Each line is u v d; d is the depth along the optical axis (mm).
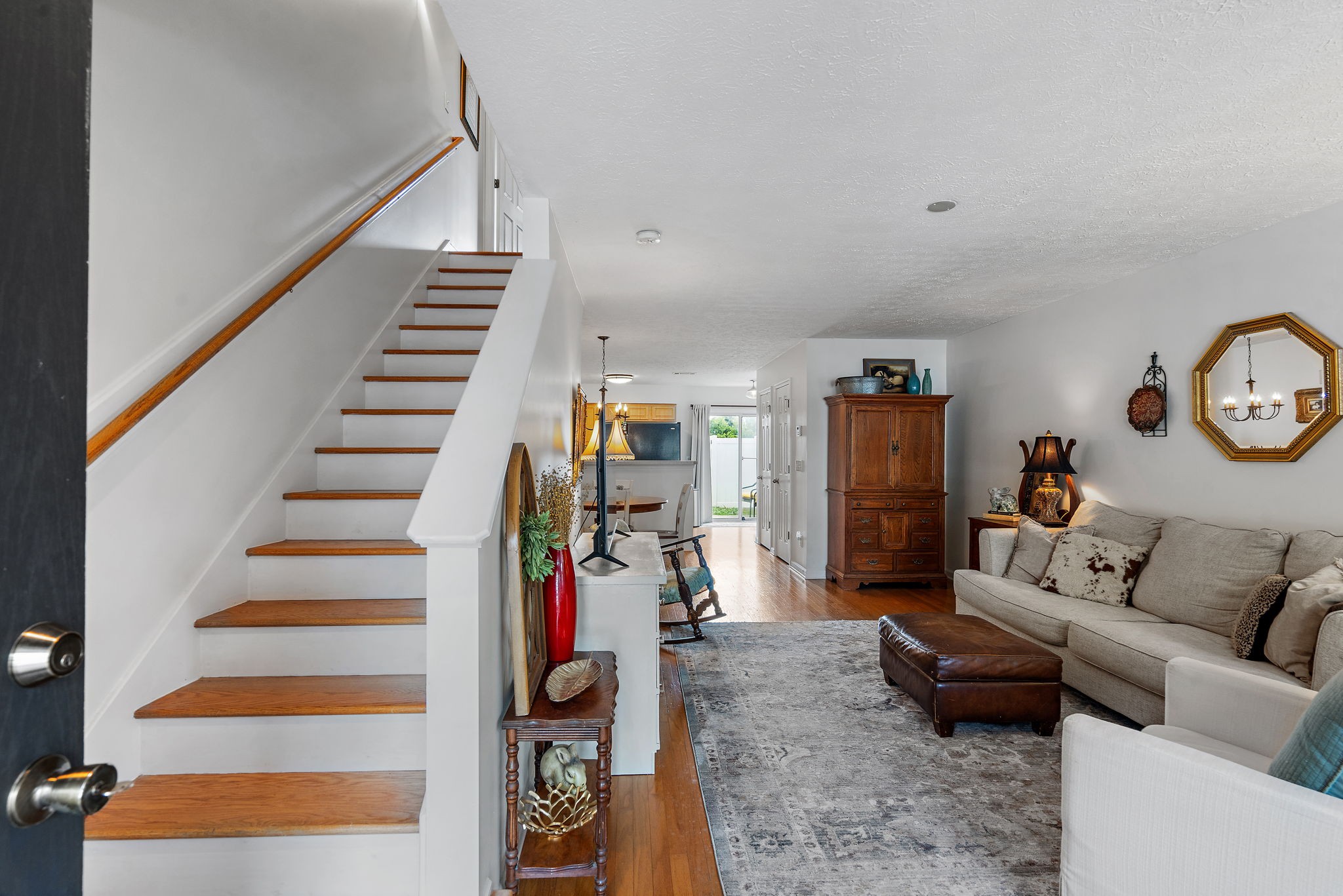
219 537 1971
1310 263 3035
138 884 1436
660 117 2227
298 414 2428
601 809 1770
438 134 4270
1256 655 2609
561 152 2490
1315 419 2979
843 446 6125
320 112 2693
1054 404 4953
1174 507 3814
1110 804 1486
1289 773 1297
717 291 4668
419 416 2760
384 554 2086
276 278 2303
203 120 1939
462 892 1468
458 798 1472
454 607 1471
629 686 2555
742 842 2072
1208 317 3596
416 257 3730
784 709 3197
